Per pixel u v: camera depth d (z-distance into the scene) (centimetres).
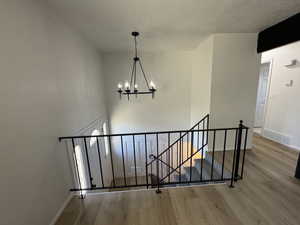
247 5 184
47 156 157
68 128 206
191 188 200
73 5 173
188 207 169
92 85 318
